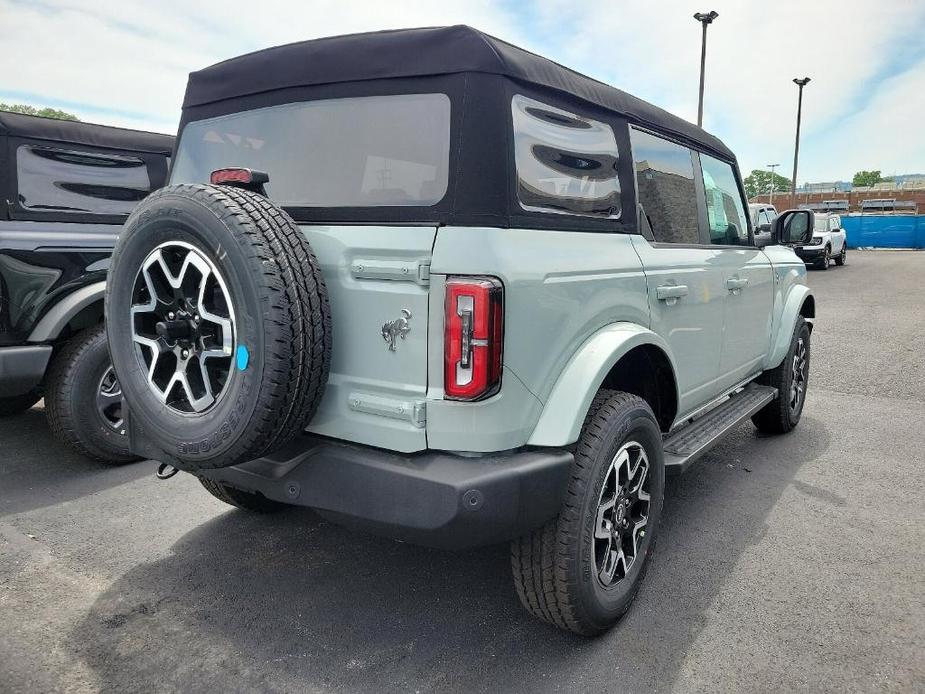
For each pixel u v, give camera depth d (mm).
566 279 2412
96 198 5023
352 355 2291
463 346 2104
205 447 2184
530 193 2406
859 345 9148
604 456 2492
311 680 2428
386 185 2361
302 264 2131
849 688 2391
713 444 3602
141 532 3600
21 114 4668
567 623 2535
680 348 3367
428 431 2180
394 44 2389
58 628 2723
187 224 2139
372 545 3477
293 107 2619
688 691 2379
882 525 3729
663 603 2939
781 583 3105
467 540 2162
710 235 4043
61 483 4285
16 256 4098
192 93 2975
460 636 2697
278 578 3137
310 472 2297
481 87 2256
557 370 2398
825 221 24531
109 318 2432
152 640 2654
